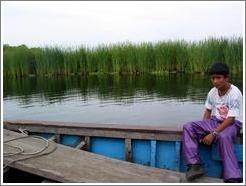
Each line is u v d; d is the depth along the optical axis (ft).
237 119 13.61
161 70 68.03
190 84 52.65
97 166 13.30
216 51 61.93
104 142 15.92
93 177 12.41
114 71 70.54
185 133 13.38
